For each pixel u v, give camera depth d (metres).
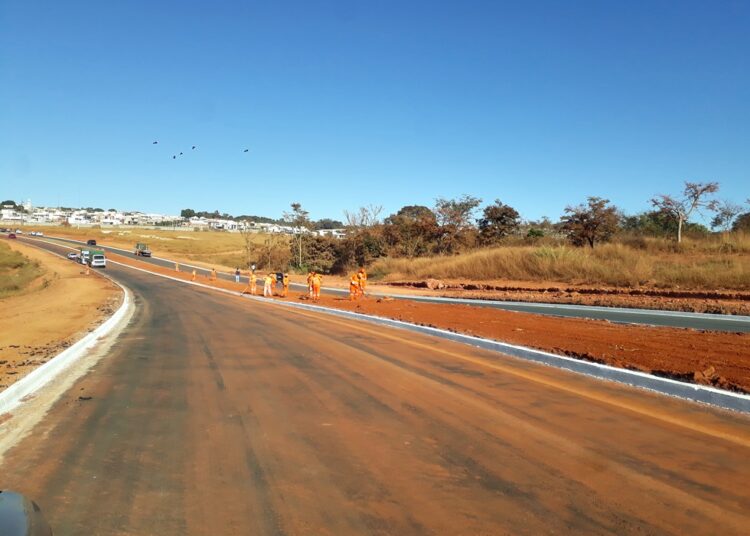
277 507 4.55
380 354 11.37
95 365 11.18
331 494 4.77
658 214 39.97
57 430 6.78
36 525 3.00
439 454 5.67
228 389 8.70
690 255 31.88
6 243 102.38
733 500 4.50
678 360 9.63
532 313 19.36
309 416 7.11
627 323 16.23
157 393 8.57
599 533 4.00
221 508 4.55
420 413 7.12
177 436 6.43
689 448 5.69
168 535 4.11
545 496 4.64
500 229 53.72
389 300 25.89
